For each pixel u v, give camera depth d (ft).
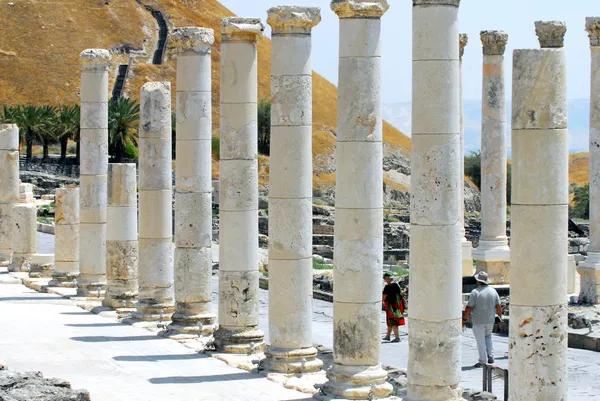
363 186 83.71
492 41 154.40
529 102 67.77
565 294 68.95
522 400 68.59
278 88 91.35
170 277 120.47
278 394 85.97
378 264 84.48
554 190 68.13
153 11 623.77
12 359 99.86
